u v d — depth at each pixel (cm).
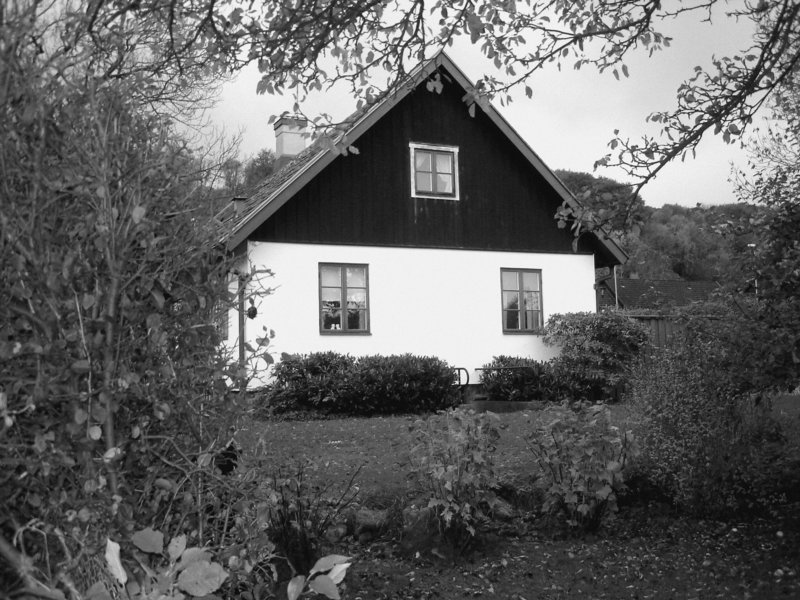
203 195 300
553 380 1684
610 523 700
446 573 578
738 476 728
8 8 233
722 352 668
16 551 221
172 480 286
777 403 971
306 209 1653
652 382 731
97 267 254
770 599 534
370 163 1738
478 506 674
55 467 235
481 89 682
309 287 1639
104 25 294
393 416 1384
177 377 275
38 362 229
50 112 242
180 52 493
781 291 616
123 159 263
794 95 910
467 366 1800
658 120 648
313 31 611
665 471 721
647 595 547
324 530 546
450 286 1800
